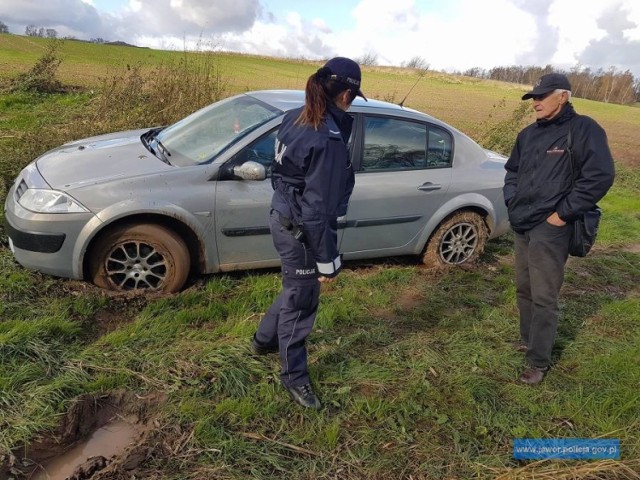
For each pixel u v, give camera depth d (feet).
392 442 9.05
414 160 15.69
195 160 13.15
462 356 11.78
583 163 9.82
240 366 10.34
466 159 16.67
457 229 16.94
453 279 16.10
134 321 11.75
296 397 9.57
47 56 43.80
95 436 8.59
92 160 13.25
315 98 7.80
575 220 10.25
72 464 8.02
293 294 8.95
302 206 7.96
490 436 9.45
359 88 8.11
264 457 8.30
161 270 12.98
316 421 9.26
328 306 13.24
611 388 10.96
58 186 11.99
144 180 12.29
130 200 12.01
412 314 13.74
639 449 9.33
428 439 9.21
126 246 12.51
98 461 7.89
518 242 11.54
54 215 11.69
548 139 10.19
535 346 11.10
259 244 13.58
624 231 23.76
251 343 10.78
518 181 10.86
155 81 28.58
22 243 11.93
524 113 33.83
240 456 8.29
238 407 9.21
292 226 8.36
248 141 13.17
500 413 10.05
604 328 13.96
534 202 10.43
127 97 28.02
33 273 12.56
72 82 51.03
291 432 8.98
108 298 12.16
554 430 9.76
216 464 8.06
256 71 99.30
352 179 8.63
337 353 11.35
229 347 10.88
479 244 17.43
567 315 14.44
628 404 10.35
